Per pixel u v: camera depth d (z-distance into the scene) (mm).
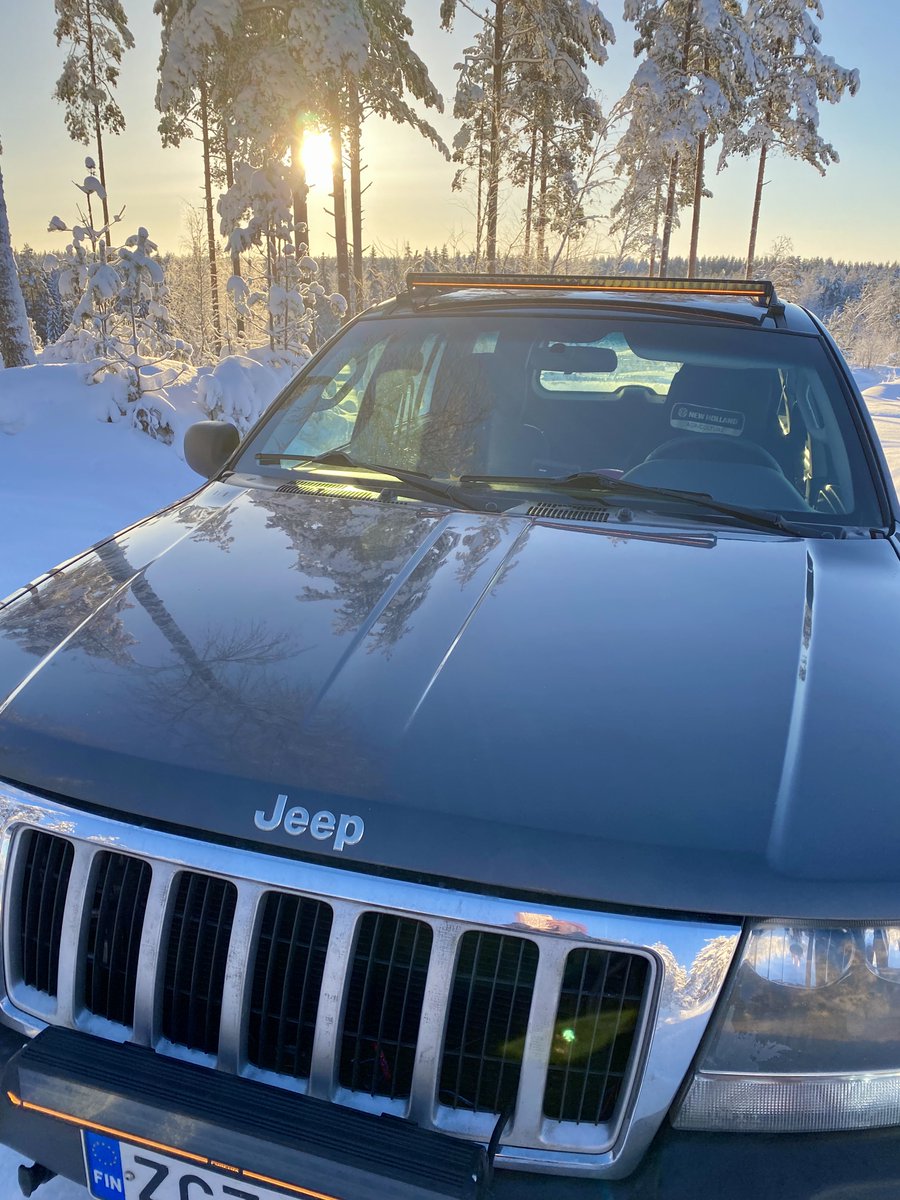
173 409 9203
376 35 19094
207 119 24797
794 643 1765
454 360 2994
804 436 2693
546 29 21203
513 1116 1308
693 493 2479
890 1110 1294
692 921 1277
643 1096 1277
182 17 17125
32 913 1538
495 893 1299
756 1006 1274
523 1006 1303
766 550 2225
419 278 3369
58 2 24969
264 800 1392
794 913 1271
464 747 1441
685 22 27656
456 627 1761
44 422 8375
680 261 31500
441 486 2537
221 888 1399
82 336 10102
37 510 6539
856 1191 1243
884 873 1297
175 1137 1312
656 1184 1257
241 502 2480
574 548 2148
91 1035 1455
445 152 21812
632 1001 1289
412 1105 1321
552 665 1647
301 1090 1368
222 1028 1377
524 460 2717
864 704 1595
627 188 17906
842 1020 1277
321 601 1875
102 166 25406
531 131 22078
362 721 1497
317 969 1356
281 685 1593
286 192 12938
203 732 1502
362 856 1325
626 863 1291
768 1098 1278
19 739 1555
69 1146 1410
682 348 2877
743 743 1475
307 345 13102
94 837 1448
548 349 2947
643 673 1637
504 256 17797
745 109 31125
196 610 1853
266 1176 1272
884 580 2109
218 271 26375
